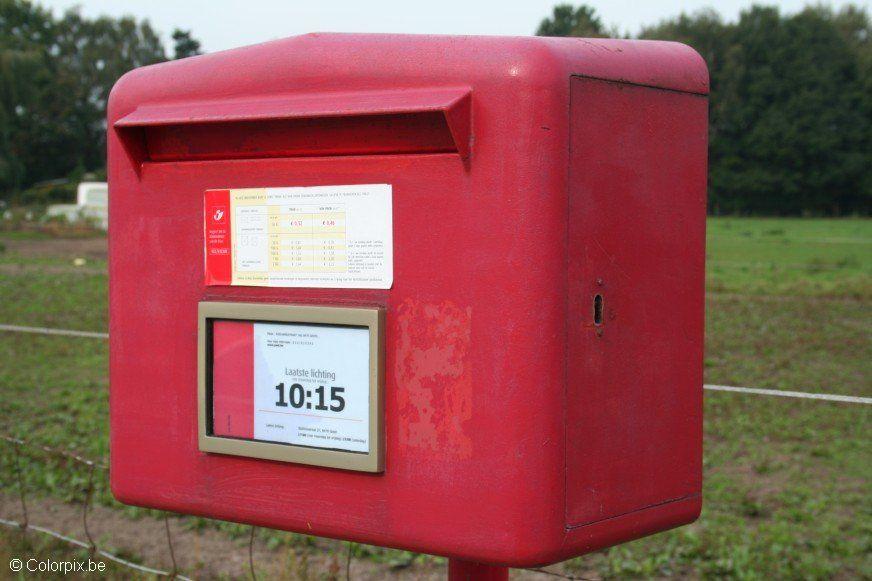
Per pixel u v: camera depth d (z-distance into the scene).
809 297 21.92
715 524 6.57
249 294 2.14
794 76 77.56
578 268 1.89
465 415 1.90
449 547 1.94
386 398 1.98
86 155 98.56
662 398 2.12
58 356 13.43
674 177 2.11
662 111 2.06
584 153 1.88
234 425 2.17
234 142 2.14
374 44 1.97
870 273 28.53
